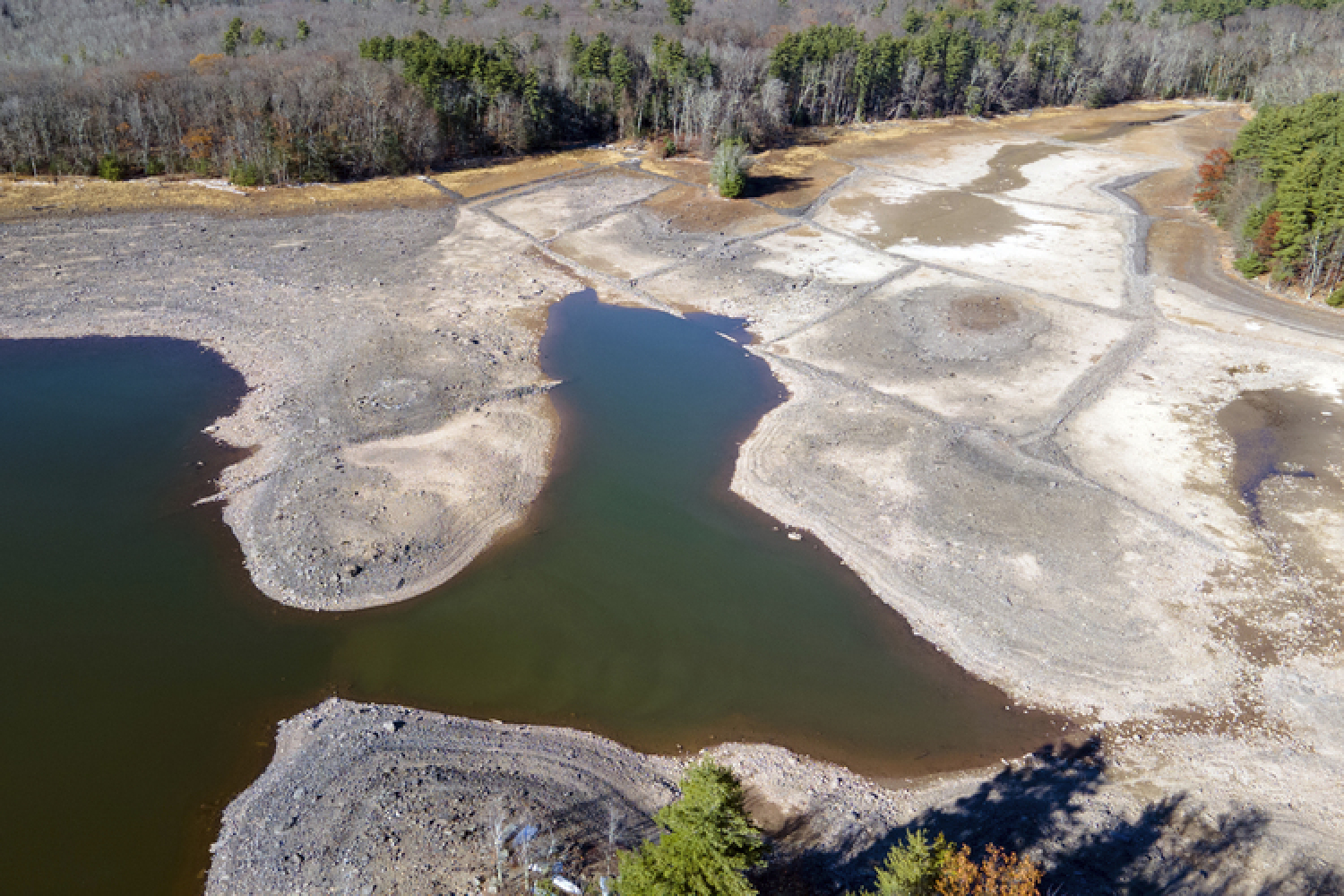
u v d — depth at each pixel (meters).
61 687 30.50
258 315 57.22
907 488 42.00
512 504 41.00
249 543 37.53
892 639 34.09
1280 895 24.48
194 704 30.12
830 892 24.22
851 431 46.62
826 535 39.47
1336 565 37.31
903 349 55.19
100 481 41.22
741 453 45.34
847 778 28.42
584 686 31.59
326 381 49.66
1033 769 28.80
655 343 56.88
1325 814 27.12
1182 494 41.72
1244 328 57.53
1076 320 58.81
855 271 66.88
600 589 36.22
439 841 24.86
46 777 27.31
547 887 23.14
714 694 31.53
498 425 46.97
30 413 46.34
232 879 24.17
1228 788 28.05
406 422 46.38
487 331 56.84
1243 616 34.75
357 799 26.34
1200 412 48.38
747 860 19.91
